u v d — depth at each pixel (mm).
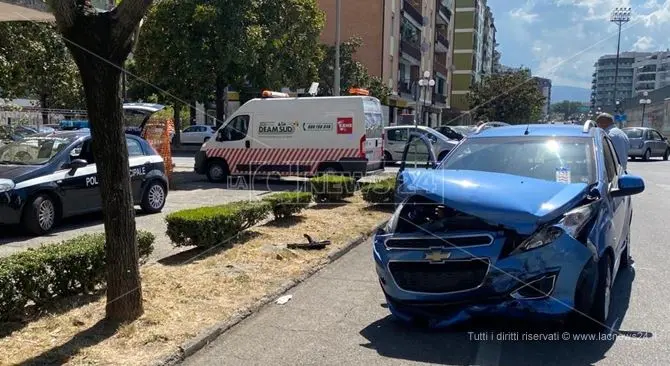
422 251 4484
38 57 13641
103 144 4430
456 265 4391
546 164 5559
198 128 34969
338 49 22828
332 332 4730
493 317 4586
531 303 4188
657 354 4141
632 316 4965
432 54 52188
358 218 9953
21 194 8242
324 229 8891
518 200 4516
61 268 5027
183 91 20656
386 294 4758
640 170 22250
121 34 4180
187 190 14664
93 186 9492
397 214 5000
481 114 42531
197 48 19406
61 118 24906
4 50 12914
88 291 5375
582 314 4395
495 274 4227
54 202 8836
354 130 14555
